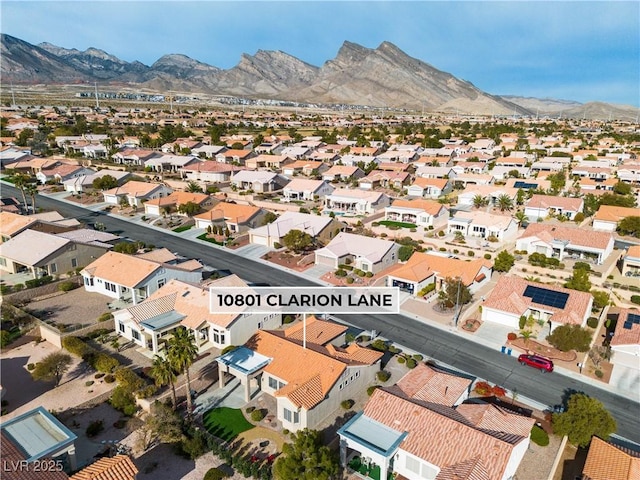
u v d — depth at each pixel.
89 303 62.47
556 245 80.75
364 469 36.22
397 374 48.97
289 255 83.69
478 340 56.41
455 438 34.44
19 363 49.34
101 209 110.44
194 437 37.91
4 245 72.56
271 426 40.69
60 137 193.00
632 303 67.75
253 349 47.34
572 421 38.72
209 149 179.38
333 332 52.50
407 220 104.38
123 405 42.28
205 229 97.06
